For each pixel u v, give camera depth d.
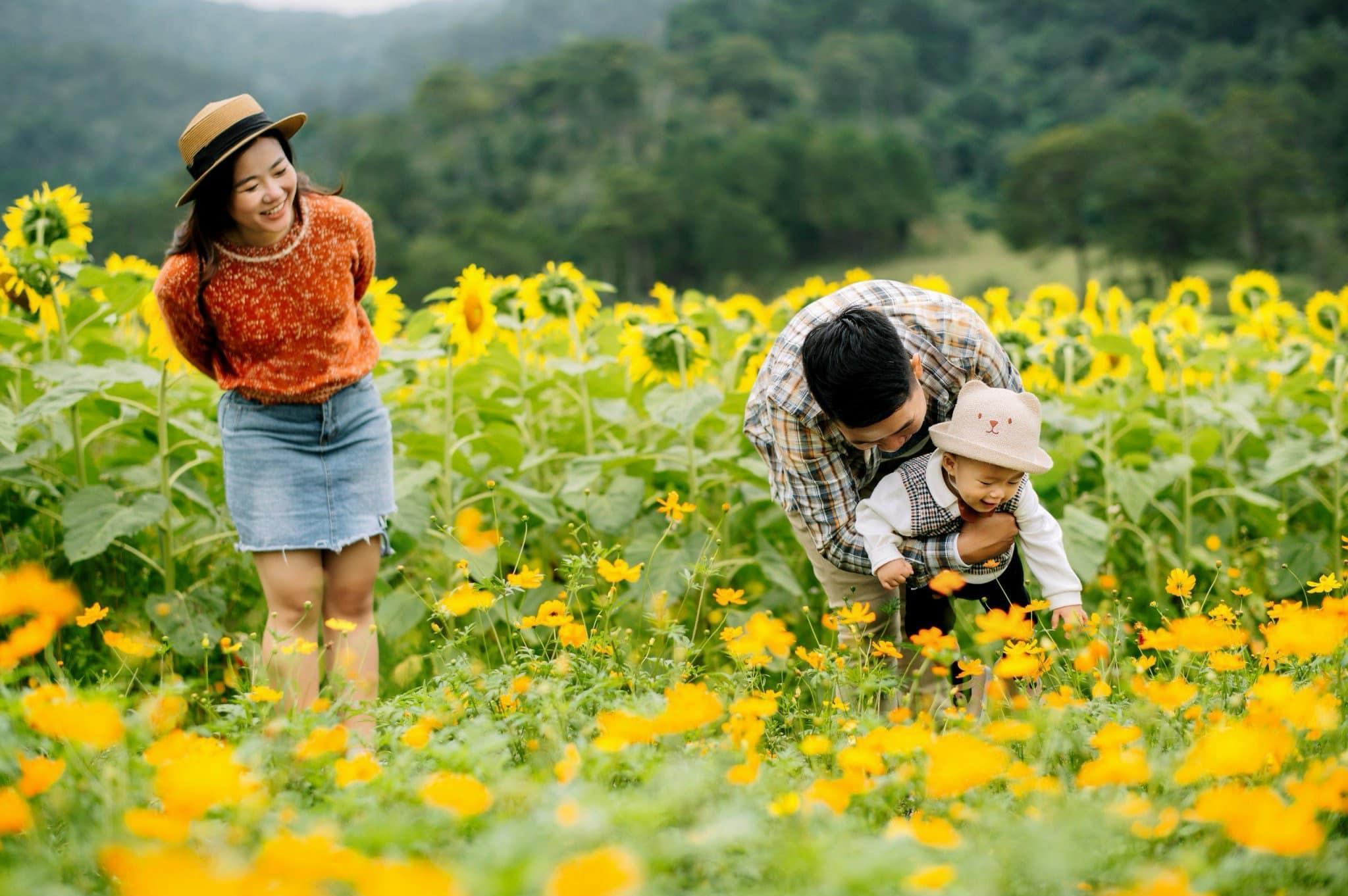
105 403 3.93
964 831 1.83
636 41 131.62
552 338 4.96
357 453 3.11
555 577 4.33
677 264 95.31
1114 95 124.50
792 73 135.62
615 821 1.59
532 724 2.27
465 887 1.36
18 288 3.79
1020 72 138.75
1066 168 86.75
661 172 103.44
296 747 2.04
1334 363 4.95
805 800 1.78
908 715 2.23
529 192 109.00
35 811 1.88
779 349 2.89
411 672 3.42
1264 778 2.00
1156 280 76.69
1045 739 2.12
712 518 4.38
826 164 102.31
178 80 185.50
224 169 2.79
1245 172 74.88
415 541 4.11
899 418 2.51
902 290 2.89
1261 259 74.50
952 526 2.85
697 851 1.59
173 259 2.94
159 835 1.58
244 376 2.99
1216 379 4.86
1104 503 4.46
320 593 3.08
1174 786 1.97
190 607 3.56
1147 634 2.47
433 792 1.68
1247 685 2.49
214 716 2.60
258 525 3.01
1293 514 4.72
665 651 3.23
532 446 4.57
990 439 2.66
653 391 4.02
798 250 103.19
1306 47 93.19
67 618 3.40
